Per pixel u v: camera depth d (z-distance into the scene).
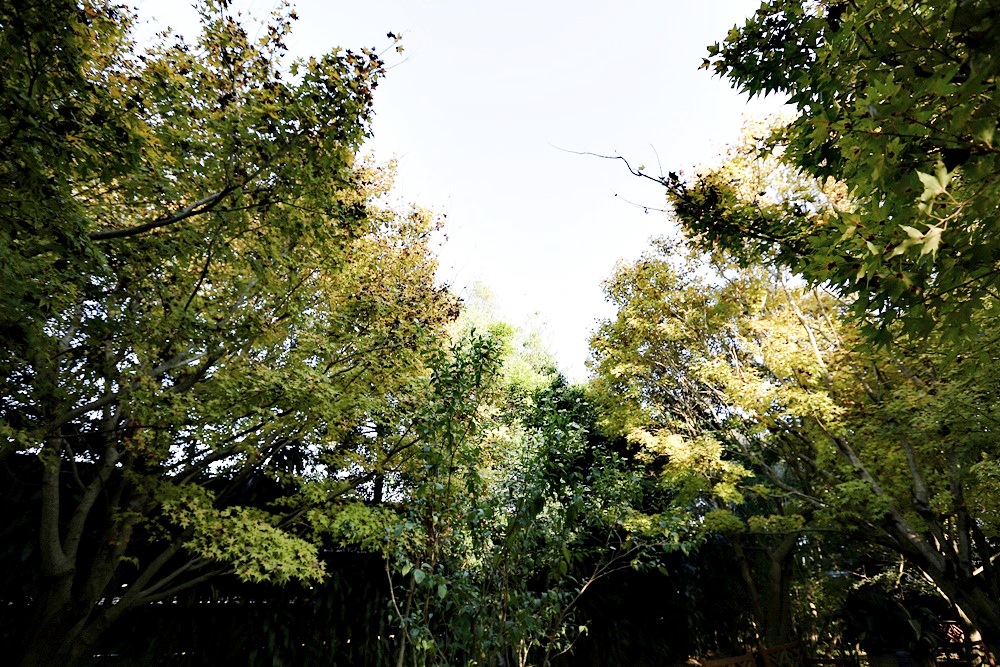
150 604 6.21
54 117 3.07
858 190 2.58
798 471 9.67
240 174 4.10
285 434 6.34
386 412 6.55
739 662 7.48
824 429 7.32
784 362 7.37
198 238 4.36
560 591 4.43
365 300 6.69
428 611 4.18
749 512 11.70
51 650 4.93
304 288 6.18
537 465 4.26
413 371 6.92
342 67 3.99
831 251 2.44
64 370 5.18
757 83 3.56
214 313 5.54
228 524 5.25
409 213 8.04
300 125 4.00
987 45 1.81
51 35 2.94
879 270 2.12
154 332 4.66
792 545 10.55
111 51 4.28
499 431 6.43
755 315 8.40
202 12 4.12
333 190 4.51
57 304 3.98
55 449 4.95
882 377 7.47
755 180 7.09
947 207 1.92
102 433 5.54
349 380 6.45
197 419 5.27
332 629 6.67
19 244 3.41
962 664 9.46
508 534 4.11
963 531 6.99
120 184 4.05
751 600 10.65
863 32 2.41
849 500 7.32
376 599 7.01
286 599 6.80
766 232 4.54
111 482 6.13
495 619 4.06
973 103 1.96
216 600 6.46
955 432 6.22
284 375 5.41
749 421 9.12
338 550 7.46
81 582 5.93
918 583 10.15
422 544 4.44
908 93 2.15
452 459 4.26
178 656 6.09
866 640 10.16
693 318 9.13
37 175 3.03
